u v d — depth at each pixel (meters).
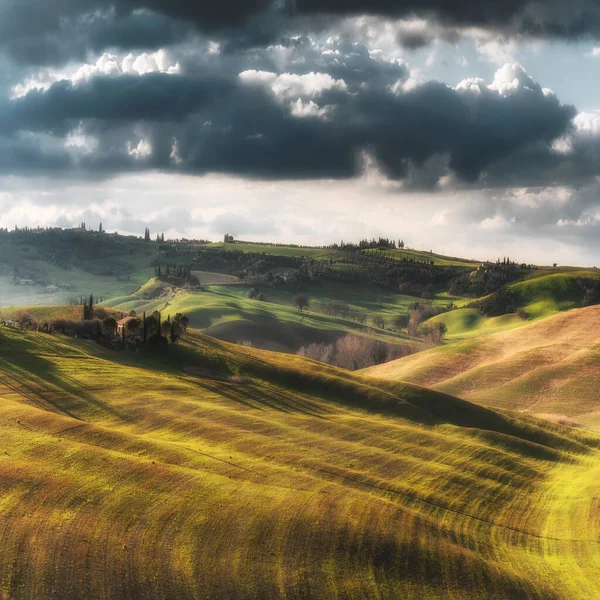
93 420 93.00
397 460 93.31
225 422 99.25
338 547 59.38
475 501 83.25
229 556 54.81
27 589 45.72
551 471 104.38
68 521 55.53
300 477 76.25
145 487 64.81
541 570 66.06
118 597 46.81
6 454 68.31
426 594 55.78
